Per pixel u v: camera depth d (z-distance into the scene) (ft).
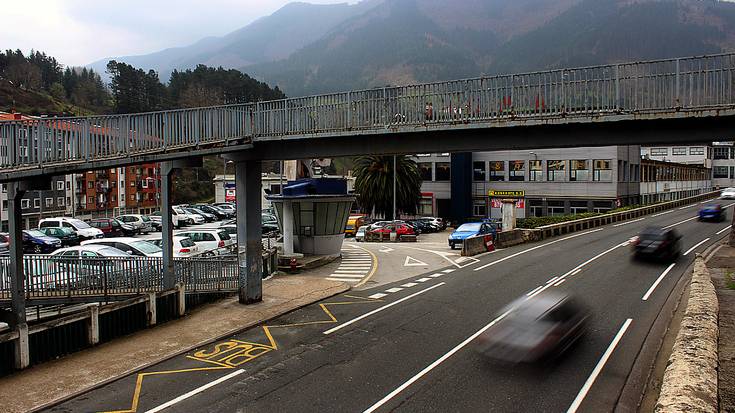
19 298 45.27
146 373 38.04
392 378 35.88
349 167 408.67
